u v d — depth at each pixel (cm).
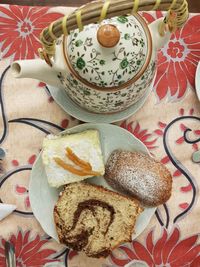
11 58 38
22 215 38
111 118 38
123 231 37
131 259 39
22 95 38
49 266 38
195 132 39
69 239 37
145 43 31
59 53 31
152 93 39
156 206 38
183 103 40
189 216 39
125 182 37
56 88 38
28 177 38
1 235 37
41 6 40
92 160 36
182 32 40
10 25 38
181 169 39
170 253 39
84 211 38
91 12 24
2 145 38
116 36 28
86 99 33
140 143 38
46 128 38
